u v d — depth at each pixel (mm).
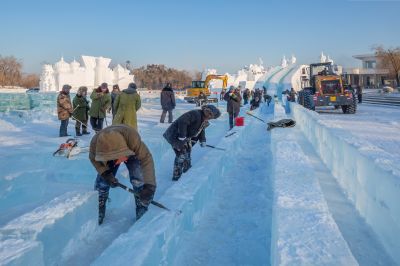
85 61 42938
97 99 10195
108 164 3910
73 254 3328
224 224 4301
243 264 3410
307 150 8109
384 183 3246
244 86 55344
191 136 5547
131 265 2572
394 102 30094
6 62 60000
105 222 4090
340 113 20766
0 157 6039
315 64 22750
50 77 41406
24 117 13562
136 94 7887
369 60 76188
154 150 6988
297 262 2123
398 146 9078
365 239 3410
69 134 10375
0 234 2832
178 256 3535
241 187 5746
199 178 4840
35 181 5453
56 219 3109
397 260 2961
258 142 10422
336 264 2098
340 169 5223
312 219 2789
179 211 3713
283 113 15891
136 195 3809
